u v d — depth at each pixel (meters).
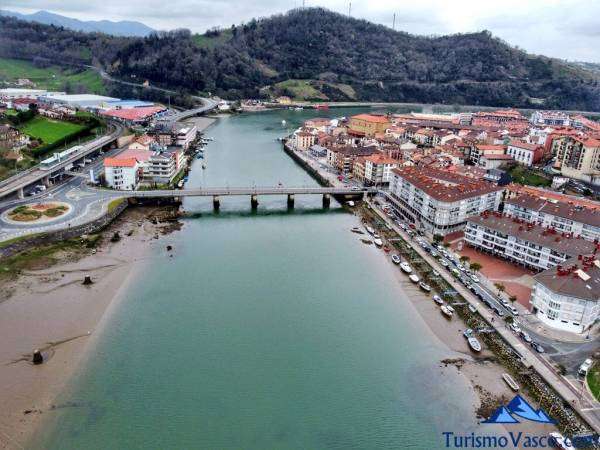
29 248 157.38
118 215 195.38
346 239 185.62
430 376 106.00
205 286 142.38
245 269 155.25
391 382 103.81
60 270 146.88
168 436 87.81
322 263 162.38
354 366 108.50
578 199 198.12
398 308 134.25
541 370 106.44
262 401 97.00
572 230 169.50
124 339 114.44
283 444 87.19
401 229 194.12
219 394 98.38
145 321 122.19
